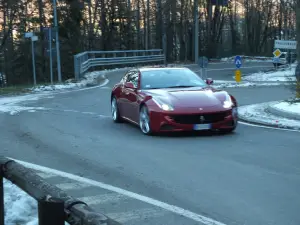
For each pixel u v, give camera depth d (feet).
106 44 181.98
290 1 145.38
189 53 208.44
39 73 146.10
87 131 34.22
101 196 18.54
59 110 46.85
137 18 203.21
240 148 27.45
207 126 30.63
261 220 15.80
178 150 27.02
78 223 9.29
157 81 34.86
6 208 16.55
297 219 15.88
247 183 20.15
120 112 37.70
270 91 68.44
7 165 12.80
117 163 24.09
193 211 16.72
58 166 23.65
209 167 22.95
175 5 194.08
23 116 42.34
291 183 20.10
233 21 262.06
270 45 238.89
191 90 33.04
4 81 159.33
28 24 146.61
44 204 9.62
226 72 119.65
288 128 35.04
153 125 31.04
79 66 92.17
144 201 17.87
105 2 179.93
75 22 149.69
